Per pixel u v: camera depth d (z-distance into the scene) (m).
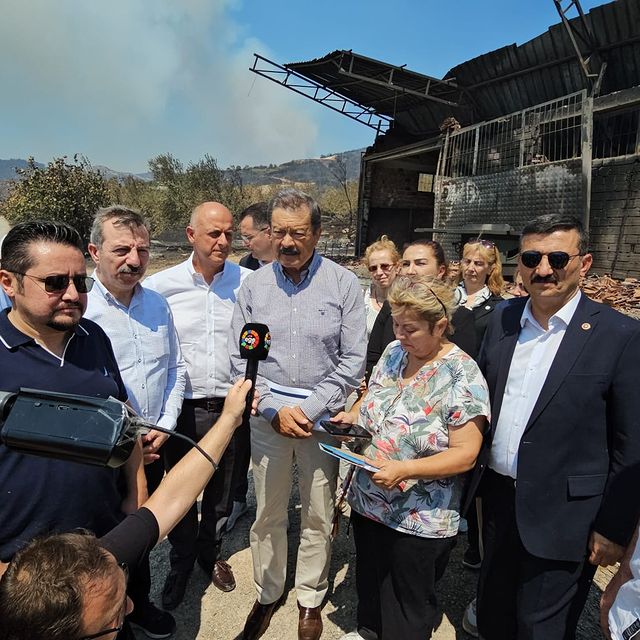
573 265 1.94
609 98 9.57
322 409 2.44
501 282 3.74
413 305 2.04
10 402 1.17
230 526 3.58
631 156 9.66
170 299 3.06
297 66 14.97
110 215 2.46
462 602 2.84
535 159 11.11
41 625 0.96
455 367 2.11
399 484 2.12
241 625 2.74
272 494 2.60
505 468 2.14
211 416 3.11
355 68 14.50
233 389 1.62
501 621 2.22
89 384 1.76
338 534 3.49
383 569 2.24
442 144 14.43
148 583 2.59
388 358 2.41
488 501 2.28
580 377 1.92
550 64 12.18
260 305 2.61
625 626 1.58
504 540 2.18
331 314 2.54
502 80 13.59
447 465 2.00
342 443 2.48
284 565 2.65
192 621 2.76
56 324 1.64
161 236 24.75
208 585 3.04
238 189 26.73
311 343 2.52
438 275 3.30
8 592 1.00
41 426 1.12
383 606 2.25
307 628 2.55
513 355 2.16
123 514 1.90
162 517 1.42
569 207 9.83
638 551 1.62
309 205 2.41
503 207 11.52
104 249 2.43
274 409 2.47
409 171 19.41
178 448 3.11
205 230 2.91
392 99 16.75
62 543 1.08
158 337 2.67
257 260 4.70
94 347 1.89
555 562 1.98
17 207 18.16
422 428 2.11
